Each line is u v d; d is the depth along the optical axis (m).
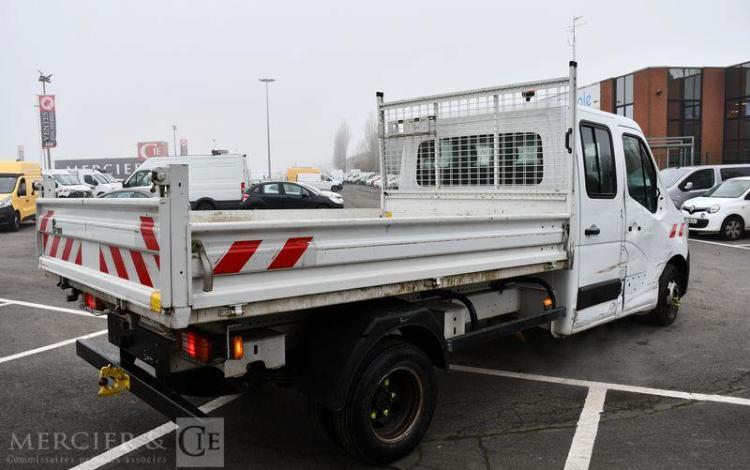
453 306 4.20
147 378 3.63
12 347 6.23
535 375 5.42
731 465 3.69
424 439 4.06
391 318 3.48
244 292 2.78
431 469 3.64
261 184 22.77
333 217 6.27
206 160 23.05
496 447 3.94
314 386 3.39
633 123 5.97
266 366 3.25
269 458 3.79
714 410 4.59
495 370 5.57
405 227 3.47
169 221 2.54
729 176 18.81
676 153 34.41
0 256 13.48
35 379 5.26
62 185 25.25
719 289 9.36
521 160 5.31
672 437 4.10
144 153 78.38
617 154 5.56
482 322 4.73
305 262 2.99
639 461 3.75
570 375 5.42
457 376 5.40
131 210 2.88
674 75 34.12
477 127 5.59
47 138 37.09
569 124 4.81
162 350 3.36
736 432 4.19
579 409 4.61
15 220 19.27
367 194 43.78
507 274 4.30
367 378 3.41
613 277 5.61
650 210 6.23
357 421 3.40
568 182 4.87
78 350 4.28
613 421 4.38
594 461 3.74
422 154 6.11
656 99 33.97
